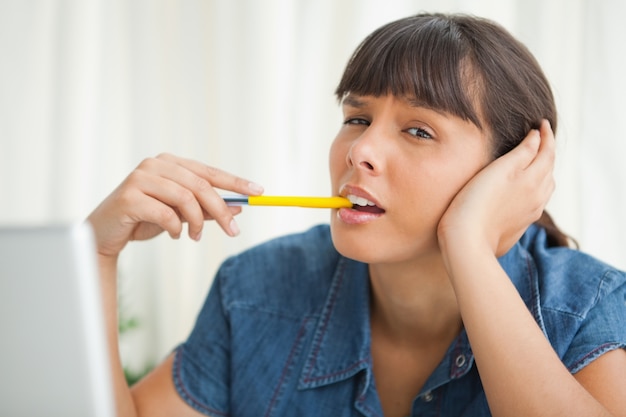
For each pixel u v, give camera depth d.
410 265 0.87
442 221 0.81
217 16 1.59
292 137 1.60
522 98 0.86
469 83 0.82
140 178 0.88
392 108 0.82
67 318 0.42
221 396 1.00
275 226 1.63
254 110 1.57
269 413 0.95
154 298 1.78
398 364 0.95
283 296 1.00
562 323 0.87
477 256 0.78
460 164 0.82
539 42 1.43
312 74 1.58
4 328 0.42
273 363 0.97
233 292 1.02
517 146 0.87
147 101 1.73
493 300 0.76
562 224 1.44
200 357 1.01
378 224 0.82
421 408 0.91
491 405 0.75
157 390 0.99
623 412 0.80
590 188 1.40
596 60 1.39
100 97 1.74
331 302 0.98
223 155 1.61
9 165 1.72
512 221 0.84
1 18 1.69
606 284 0.89
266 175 1.58
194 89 1.69
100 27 1.72
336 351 0.94
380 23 1.53
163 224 0.88
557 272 0.92
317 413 0.94
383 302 0.94
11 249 0.41
